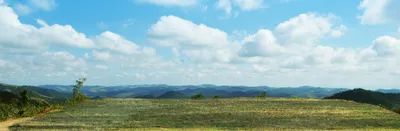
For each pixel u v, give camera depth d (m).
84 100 56.97
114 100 57.41
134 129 31.23
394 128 32.62
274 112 42.06
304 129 31.70
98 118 37.84
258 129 31.64
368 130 31.41
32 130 30.22
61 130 30.47
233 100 56.94
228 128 32.06
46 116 39.12
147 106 48.78
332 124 34.38
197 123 34.88
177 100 57.69
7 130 30.28
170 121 36.06
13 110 41.84
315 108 45.75
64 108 46.94
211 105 49.50
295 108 45.78
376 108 46.09
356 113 41.44
